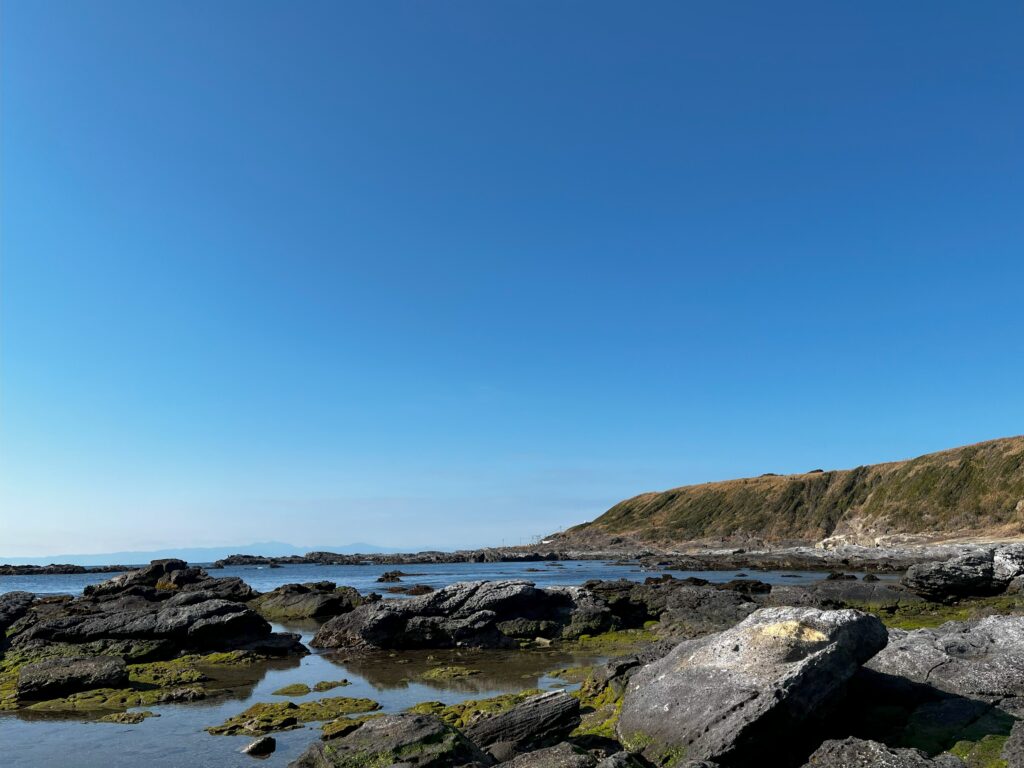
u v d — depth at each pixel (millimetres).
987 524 109812
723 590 40031
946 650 16906
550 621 34438
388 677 25062
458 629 32250
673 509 185625
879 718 13953
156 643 29531
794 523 148750
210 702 21234
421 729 13883
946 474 130250
